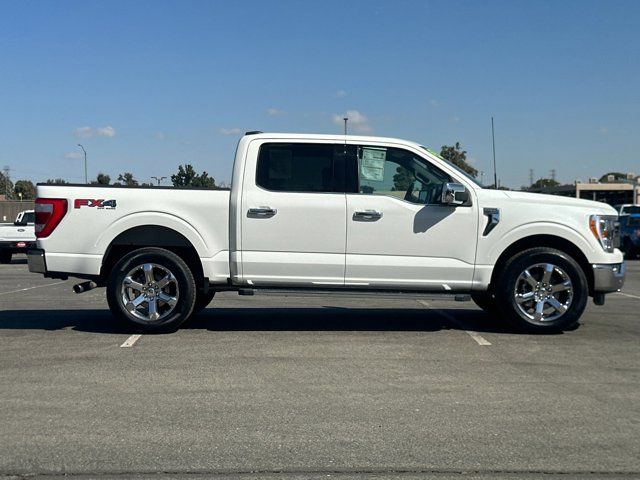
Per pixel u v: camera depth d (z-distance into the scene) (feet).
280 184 25.44
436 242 25.23
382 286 25.35
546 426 15.94
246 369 20.79
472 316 30.76
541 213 25.31
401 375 20.13
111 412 16.85
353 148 25.58
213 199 25.55
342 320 29.45
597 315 31.09
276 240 25.16
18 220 83.56
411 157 25.73
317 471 13.48
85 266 25.58
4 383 19.29
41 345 24.11
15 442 14.90
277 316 30.58
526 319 25.59
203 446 14.70
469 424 16.03
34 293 41.57
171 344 24.20
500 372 20.52
